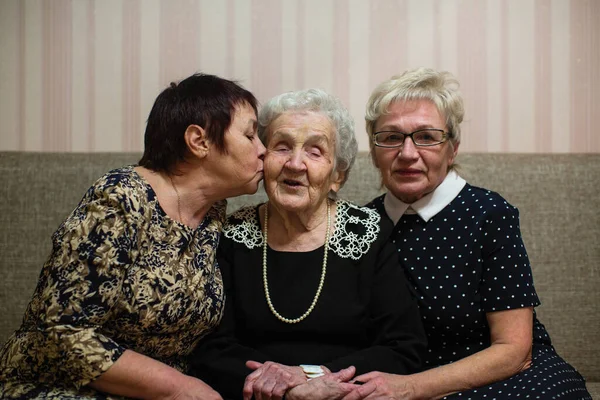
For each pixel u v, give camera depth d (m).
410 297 1.69
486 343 1.74
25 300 2.21
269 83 2.50
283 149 1.66
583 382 1.71
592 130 2.52
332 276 1.66
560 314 2.26
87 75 2.47
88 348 1.36
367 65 2.49
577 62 2.51
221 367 1.57
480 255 1.71
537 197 2.29
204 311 1.56
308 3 2.49
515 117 2.51
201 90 1.58
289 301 1.64
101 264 1.38
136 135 2.48
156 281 1.47
